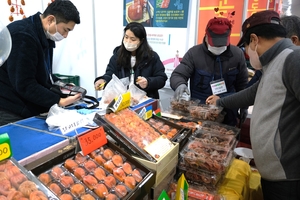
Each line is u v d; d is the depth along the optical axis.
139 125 1.15
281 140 1.08
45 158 0.91
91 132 0.95
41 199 0.66
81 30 3.61
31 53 1.43
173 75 2.10
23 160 0.82
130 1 3.10
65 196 0.75
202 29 2.76
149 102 1.61
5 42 1.11
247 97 1.54
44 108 1.65
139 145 1.01
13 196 0.65
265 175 1.16
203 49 2.02
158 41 3.05
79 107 1.48
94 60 3.62
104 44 3.48
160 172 0.98
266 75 1.15
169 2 2.87
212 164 1.18
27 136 1.04
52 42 1.73
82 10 3.50
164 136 1.14
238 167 1.50
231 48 2.02
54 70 4.06
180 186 0.98
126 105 1.24
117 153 0.99
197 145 1.31
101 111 1.32
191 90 2.17
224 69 2.00
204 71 2.02
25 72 1.41
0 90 1.57
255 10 2.56
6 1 3.58
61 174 0.82
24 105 1.58
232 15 2.59
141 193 0.86
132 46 2.15
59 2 1.51
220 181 1.29
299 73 0.96
